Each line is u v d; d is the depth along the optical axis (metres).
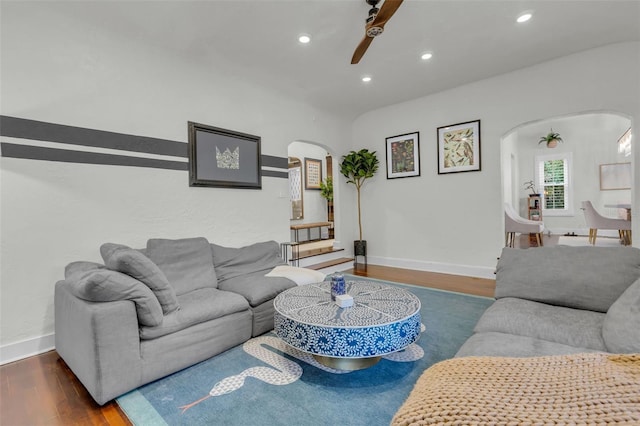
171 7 2.41
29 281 2.31
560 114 3.56
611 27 2.89
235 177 3.69
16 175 2.26
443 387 0.95
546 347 1.38
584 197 7.63
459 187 4.38
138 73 2.89
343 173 5.38
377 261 5.34
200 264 2.84
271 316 2.63
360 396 1.69
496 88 4.00
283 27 2.73
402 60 3.43
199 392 1.77
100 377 1.65
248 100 3.87
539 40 3.10
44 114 2.37
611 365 0.95
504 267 2.20
